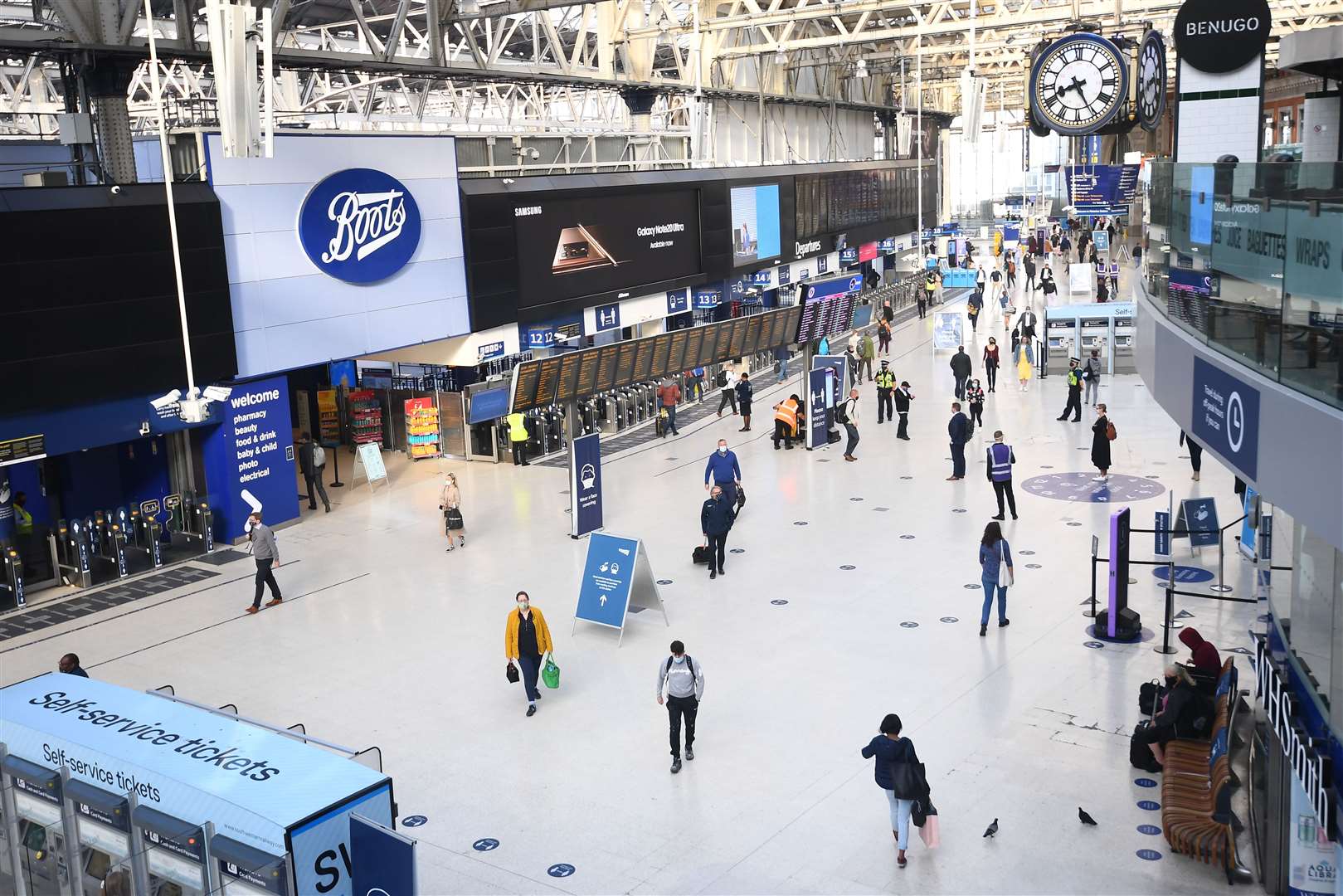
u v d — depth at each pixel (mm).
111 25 19031
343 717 13336
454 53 37625
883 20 47344
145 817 7992
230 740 8578
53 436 17562
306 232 21250
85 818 8539
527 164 35375
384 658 15102
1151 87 20828
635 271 31219
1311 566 8273
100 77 19484
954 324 37438
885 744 9766
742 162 46406
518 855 10320
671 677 11641
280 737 8633
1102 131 20719
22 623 17078
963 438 22719
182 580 18844
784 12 36406
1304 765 7902
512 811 11086
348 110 47500
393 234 23156
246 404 20578
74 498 20641
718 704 13234
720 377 33438
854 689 13500
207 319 19672
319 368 28953
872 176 48250
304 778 7879
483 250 25516
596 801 11203
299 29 29812
